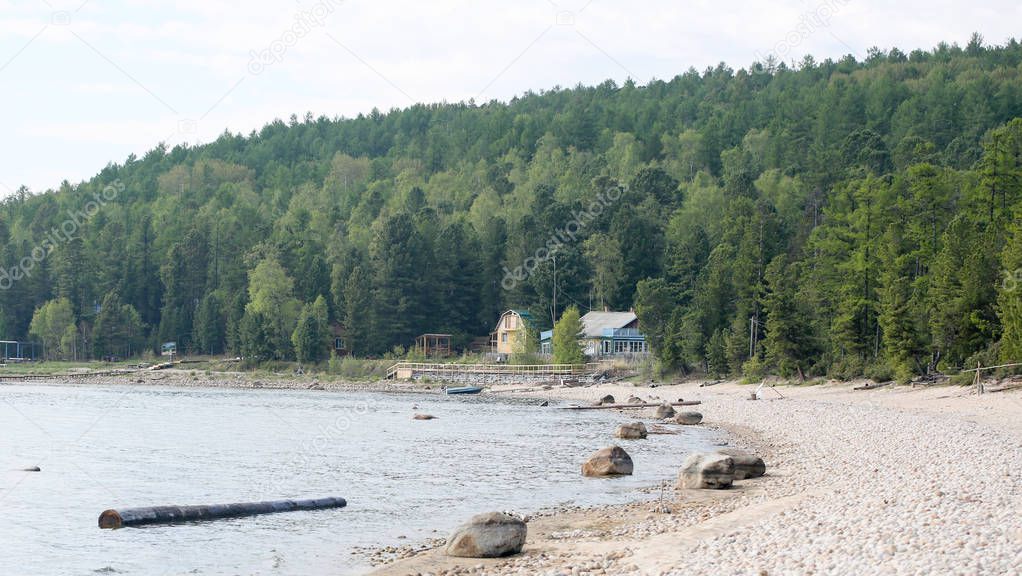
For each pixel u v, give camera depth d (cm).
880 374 7244
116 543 2338
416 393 10594
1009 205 8656
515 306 13962
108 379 12756
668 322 10519
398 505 2853
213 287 16212
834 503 2280
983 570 1398
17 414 6694
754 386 8575
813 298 9119
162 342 15400
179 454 4253
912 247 8812
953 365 6706
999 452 3155
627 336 12031
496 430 5422
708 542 1889
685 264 12575
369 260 15188
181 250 16262
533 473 3538
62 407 7475
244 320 13762
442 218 18088
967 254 7119
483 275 14625
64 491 3197
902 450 3512
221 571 2053
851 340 8069
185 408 7556
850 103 19500
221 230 17238
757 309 9794
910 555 1528
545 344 12425
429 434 5197
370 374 12506
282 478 3456
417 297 13800
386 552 2198
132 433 5316
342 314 14250
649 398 8062
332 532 2450
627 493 2977
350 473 3575
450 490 3130
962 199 9175
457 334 13975
